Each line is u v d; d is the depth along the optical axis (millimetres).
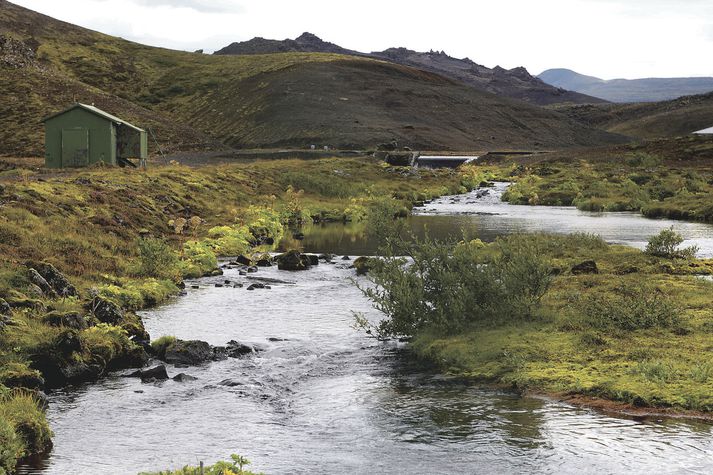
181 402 14359
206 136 131375
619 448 11414
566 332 17750
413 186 75125
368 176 77500
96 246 29547
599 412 13078
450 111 163375
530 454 11320
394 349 18266
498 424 12680
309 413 13664
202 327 20578
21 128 106562
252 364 17016
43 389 14664
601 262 28312
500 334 17844
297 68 179000
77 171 53031
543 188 73688
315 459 11398
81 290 22578
